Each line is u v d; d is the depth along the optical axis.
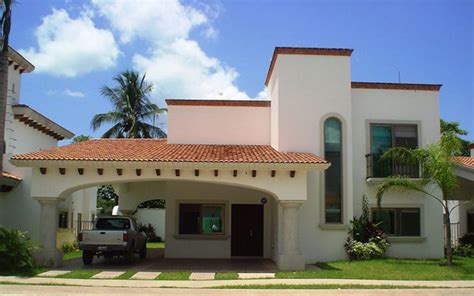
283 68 19.53
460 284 13.34
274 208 20.14
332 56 19.75
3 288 12.43
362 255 18.58
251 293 11.94
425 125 20.67
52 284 13.17
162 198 25.16
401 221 20.28
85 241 18.20
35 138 25.52
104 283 13.44
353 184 20.09
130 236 18.72
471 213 25.38
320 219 18.80
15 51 22.83
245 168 16.72
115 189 29.33
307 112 19.41
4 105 16.56
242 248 21.73
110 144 20.67
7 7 16.50
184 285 13.20
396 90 20.72
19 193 21.91
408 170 20.08
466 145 34.62
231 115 21.80
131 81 40.78
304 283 13.45
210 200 21.80
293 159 17.16
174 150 19.09
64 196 17.47
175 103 21.77
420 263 17.56
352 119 20.39
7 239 15.47
